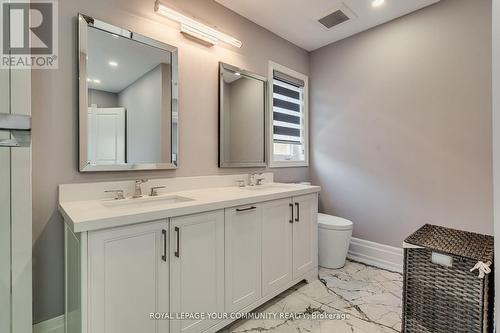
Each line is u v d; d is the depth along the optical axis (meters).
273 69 2.74
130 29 1.71
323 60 3.05
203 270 1.46
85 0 1.54
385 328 1.60
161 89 1.85
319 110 3.10
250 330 1.60
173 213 1.31
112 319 1.14
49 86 1.43
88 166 1.54
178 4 1.95
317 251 2.32
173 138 1.91
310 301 1.92
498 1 0.93
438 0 2.20
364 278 2.30
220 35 2.10
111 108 1.63
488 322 1.16
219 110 2.22
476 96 2.04
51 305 1.45
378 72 2.60
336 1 2.22
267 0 2.20
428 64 2.28
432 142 2.27
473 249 1.26
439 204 2.24
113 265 1.14
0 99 1.16
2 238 1.17
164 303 1.30
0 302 1.16
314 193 2.29
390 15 2.42
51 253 1.44
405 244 1.39
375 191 2.64
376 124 2.62
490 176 1.99
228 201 1.57
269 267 1.86
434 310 1.31
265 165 2.65
